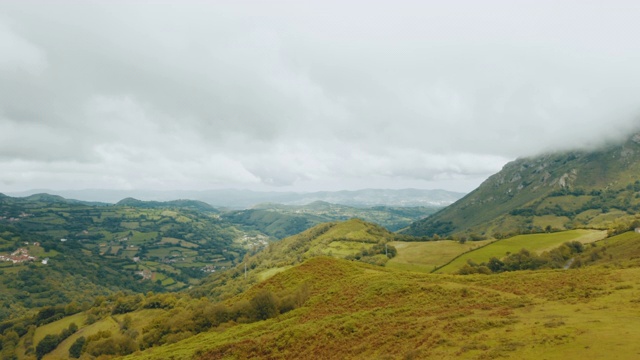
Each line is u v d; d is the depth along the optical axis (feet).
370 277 284.20
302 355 141.69
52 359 408.67
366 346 129.39
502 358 86.99
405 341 123.34
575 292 160.45
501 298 170.09
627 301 132.57
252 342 169.58
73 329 477.77
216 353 168.66
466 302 171.73
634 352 75.87
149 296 581.94
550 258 419.95
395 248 640.17
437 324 134.21
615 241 441.68
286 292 285.02
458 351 98.43
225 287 645.51
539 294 171.12
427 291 210.59
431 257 561.02
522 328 110.01
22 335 515.50
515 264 429.79
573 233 563.48
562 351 83.71
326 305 233.76
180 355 180.55
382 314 171.63
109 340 304.30
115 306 538.06
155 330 304.50
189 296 627.05
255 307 258.37
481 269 411.75
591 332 94.02
